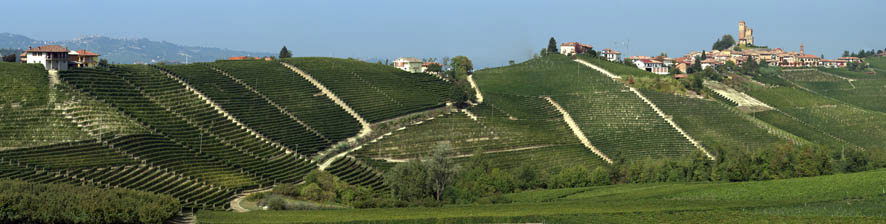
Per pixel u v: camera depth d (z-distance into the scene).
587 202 156.38
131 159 167.25
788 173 199.88
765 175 199.38
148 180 158.88
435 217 133.12
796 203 141.38
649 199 159.88
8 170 148.50
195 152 183.25
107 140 173.00
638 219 131.12
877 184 154.88
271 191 168.62
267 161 192.88
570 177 199.75
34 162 155.50
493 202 164.25
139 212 125.69
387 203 155.88
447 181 170.62
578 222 129.50
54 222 120.38
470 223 131.00
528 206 151.25
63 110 186.75
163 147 179.38
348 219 132.38
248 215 137.50
